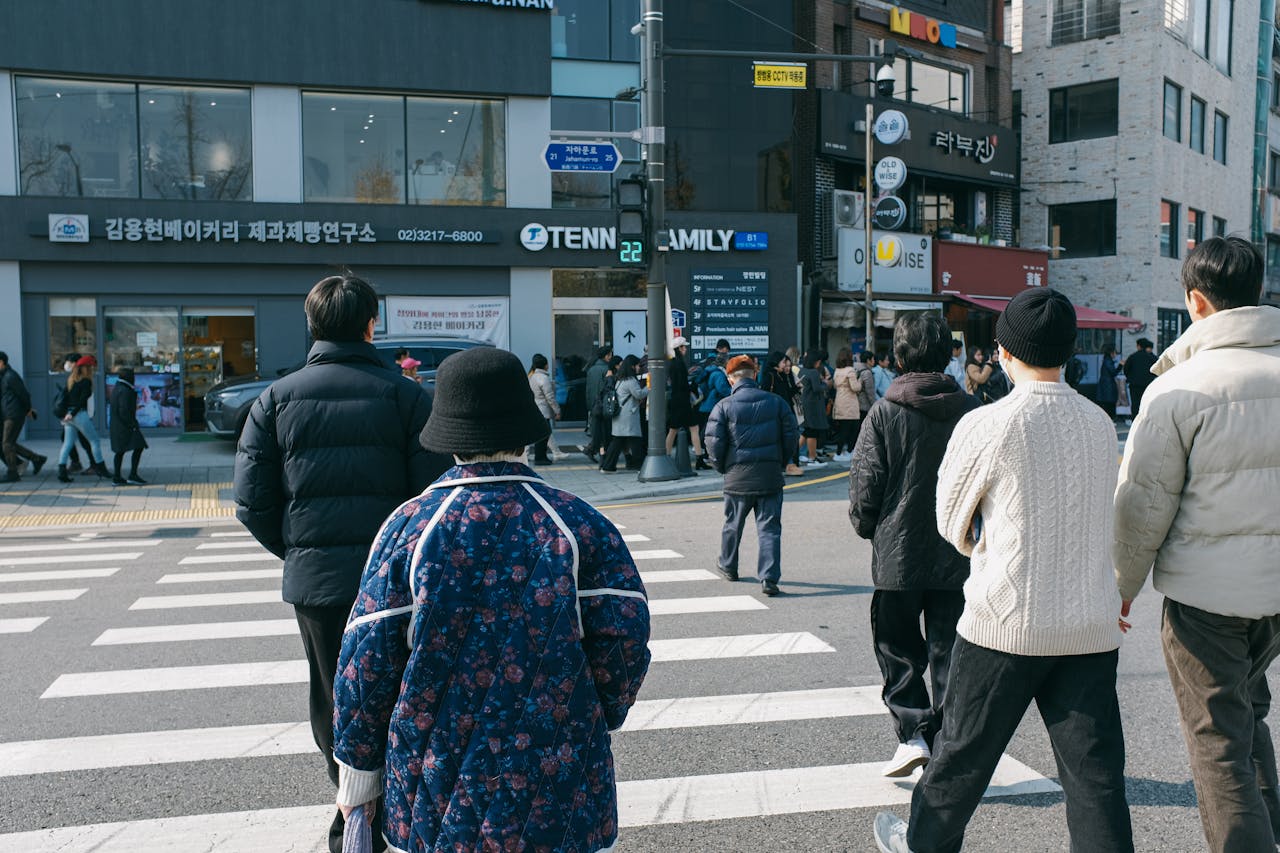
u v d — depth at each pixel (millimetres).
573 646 1928
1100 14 28047
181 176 18359
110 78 17953
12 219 17453
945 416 3902
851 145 22672
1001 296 25703
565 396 20312
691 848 3500
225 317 18578
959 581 3867
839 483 13562
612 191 20344
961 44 25219
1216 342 2850
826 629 6285
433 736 1888
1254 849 2736
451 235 19172
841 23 23016
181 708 4926
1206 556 2764
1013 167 26156
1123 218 27859
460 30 19219
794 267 21234
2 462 15133
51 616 6746
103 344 18125
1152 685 5133
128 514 11883
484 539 1930
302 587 3146
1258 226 25109
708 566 8281
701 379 15109
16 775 4129
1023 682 2695
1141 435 2838
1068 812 2635
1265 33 24688
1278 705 4758
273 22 18359
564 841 1877
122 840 3561
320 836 3596
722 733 4570
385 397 3227
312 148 18891
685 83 20719
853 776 4098
